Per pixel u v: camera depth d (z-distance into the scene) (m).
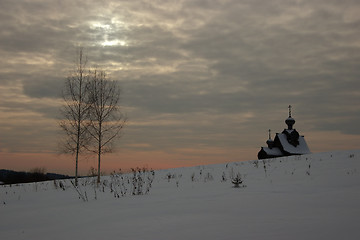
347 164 17.70
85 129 24.89
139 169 17.75
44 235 6.14
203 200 9.33
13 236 6.33
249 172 19.02
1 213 10.41
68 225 7.04
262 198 9.01
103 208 9.19
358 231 4.89
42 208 10.74
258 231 5.16
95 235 5.67
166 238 5.09
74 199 12.88
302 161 21.97
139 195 11.96
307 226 5.35
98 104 25.44
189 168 28.17
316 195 9.18
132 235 5.44
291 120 68.31
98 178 22.59
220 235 5.06
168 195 11.30
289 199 8.61
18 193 19.33
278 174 16.52
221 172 20.97
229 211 7.24
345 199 8.24
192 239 4.93
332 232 4.88
